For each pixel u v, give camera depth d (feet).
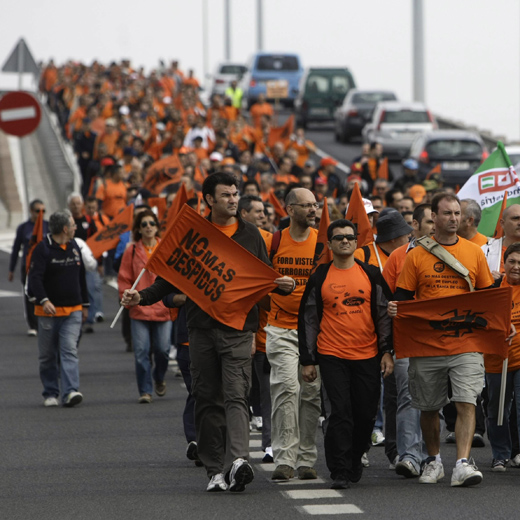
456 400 97.04
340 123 489.26
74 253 138.72
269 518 85.81
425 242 99.40
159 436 119.65
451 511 86.99
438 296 98.63
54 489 96.84
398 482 98.99
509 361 102.83
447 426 117.60
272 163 287.28
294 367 101.19
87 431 122.21
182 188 127.54
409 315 97.66
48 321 137.90
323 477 101.71
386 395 107.34
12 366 165.58
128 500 92.53
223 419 96.68
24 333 197.06
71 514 88.22
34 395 144.36
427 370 98.27
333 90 536.01
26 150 444.14
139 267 139.33
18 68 231.71
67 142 441.27
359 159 279.28
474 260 99.14
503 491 94.38
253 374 121.80
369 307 97.30
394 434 107.34
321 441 119.55
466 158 330.54
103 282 260.01
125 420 128.36
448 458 109.81
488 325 97.40
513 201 138.51
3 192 374.63
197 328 96.12
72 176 363.35
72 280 138.31
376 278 97.66
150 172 233.96
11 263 193.67
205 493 94.73
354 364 96.68
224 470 94.99
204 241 96.43
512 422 108.47
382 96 485.15
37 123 215.92
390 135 415.03
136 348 138.10
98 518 86.89
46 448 113.80
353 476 97.81
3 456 110.42
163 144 311.47
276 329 102.22
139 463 107.24
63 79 531.50
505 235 114.11
